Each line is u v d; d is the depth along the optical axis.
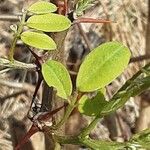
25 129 0.54
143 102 0.44
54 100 0.25
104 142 0.18
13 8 0.66
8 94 0.63
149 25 0.41
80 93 0.18
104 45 0.17
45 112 0.22
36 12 0.20
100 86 0.17
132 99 0.65
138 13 0.73
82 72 0.17
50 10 0.20
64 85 0.18
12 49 0.21
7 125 0.60
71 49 0.66
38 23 0.20
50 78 0.18
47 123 0.21
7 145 0.59
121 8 0.71
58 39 0.23
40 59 0.22
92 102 0.19
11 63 0.22
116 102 0.17
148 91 0.44
